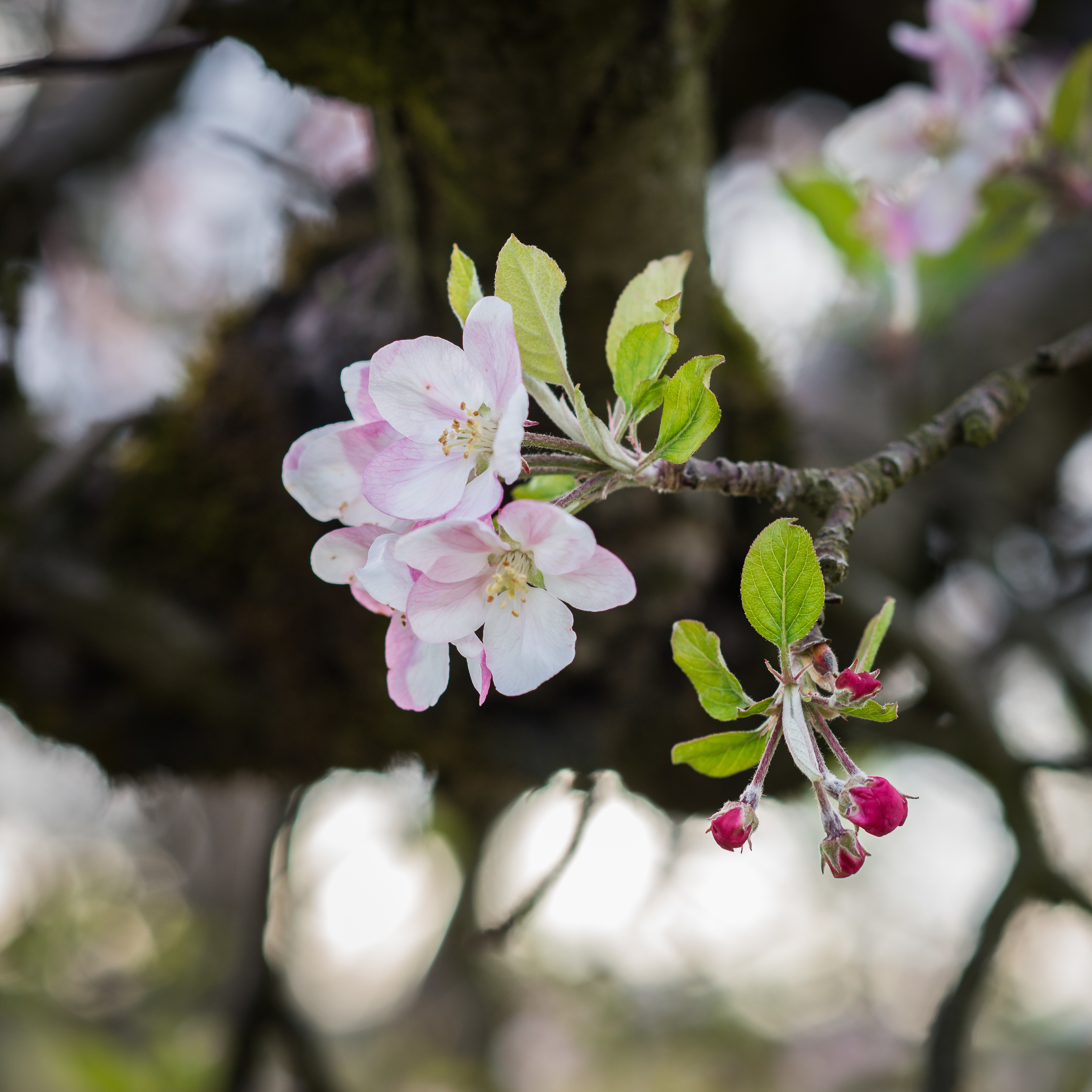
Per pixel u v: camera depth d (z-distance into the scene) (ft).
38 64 2.36
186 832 11.28
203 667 3.30
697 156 2.55
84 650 3.36
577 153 2.44
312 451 2.11
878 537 3.91
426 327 2.75
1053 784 6.00
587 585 2.04
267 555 3.26
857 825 1.98
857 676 2.00
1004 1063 8.02
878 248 3.61
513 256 2.06
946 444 2.19
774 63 5.74
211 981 7.88
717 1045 8.29
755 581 2.02
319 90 2.43
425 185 2.53
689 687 3.22
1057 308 4.47
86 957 8.72
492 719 3.33
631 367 2.08
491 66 2.37
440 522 2.00
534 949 8.20
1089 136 3.19
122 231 8.59
